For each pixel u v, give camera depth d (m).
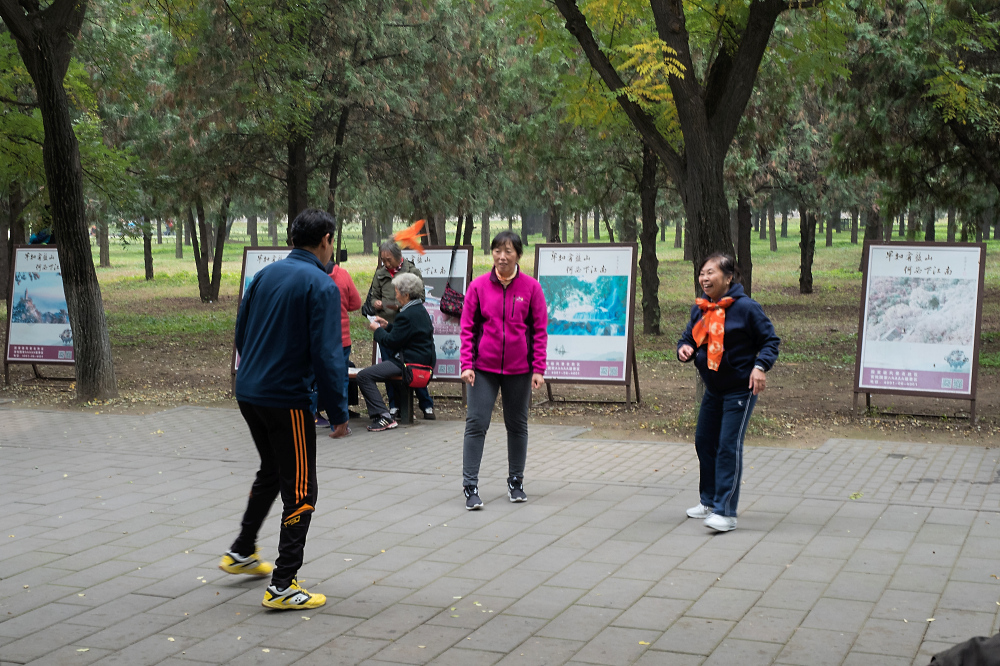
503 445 8.93
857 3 11.57
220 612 4.51
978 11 15.01
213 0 16.03
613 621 4.35
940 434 9.34
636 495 6.89
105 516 6.31
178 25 15.43
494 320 6.54
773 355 5.74
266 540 5.75
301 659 3.94
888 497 6.72
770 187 25.53
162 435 9.42
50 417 10.59
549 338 11.38
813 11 10.23
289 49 15.57
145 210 24.62
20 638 4.18
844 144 17.94
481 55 20.30
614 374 11.17
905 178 17.83
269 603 4.51
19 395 12.31
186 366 15.66
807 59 10.46
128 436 9.38
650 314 19.86
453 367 11.30
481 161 24.97
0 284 28.08
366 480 7.42
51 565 5.25
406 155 20.55
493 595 4.72
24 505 6.61
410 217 23.05
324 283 4.50
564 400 11.77
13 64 15.72
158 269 50.25
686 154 9.37
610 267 11.25
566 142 19.61
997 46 14.81
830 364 15.31
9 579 5.01
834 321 22.95
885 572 5.00
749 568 5.11
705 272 6.02
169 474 7.61
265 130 17.45
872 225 35.69
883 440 9.02
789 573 5.01
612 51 9.76
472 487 6.52
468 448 6.55
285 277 4.55
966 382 9.83
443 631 4.24
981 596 4.60
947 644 4.01
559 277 11.39
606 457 8.34
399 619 4.40
